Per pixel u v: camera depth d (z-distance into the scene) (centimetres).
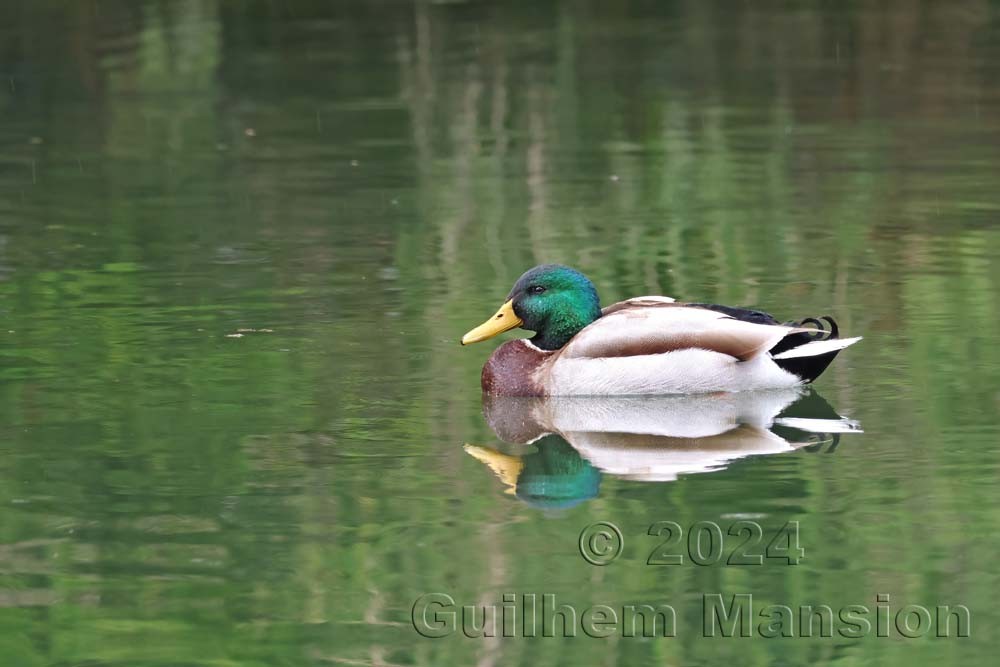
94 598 925
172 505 1068
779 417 1273
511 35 3375
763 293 1623
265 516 1048
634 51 3197
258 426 1236
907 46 3192
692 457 1167
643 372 1338
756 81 2936
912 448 1164
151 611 909
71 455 1165
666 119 2659
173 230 1975
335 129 2636
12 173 2355
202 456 1164
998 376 1333
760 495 1076
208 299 1633
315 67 3108
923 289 1623
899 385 1321
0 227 2002
